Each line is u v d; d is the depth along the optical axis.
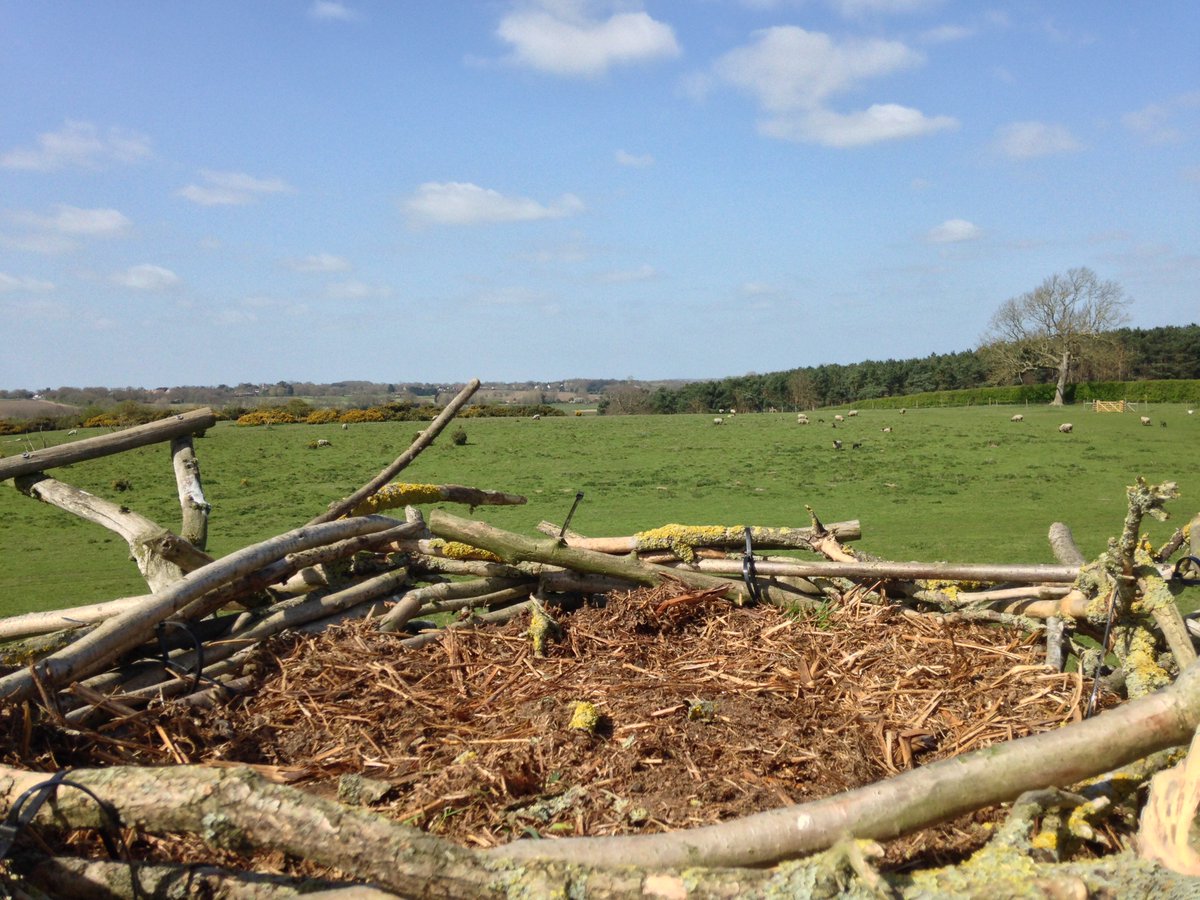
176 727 3.47
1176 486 3.09
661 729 3.41
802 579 5.19
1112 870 2.08
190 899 2.20
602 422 51.44
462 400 5.69
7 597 15.31
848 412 60.94
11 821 2.23
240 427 46.62
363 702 3.84
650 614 4.66
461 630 4.65
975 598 4.88
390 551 5.23
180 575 4.84
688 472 34.56
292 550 4.44
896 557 19.20
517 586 5.33
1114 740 2.23
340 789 3.02
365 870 2.02
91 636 3.56
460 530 5.07
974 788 2.18
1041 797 2.26
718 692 3.79
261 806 2.10
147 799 2.19
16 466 5.40
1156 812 2.21
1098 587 3.51
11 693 3.20
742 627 4.63
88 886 2.27
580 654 4.33
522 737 3.44
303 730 3.64
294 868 2.51
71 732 3.18
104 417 42.53
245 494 28.80
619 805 2.91
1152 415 54.06
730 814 2.84
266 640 4.37
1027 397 77.25
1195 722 2.26
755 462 37.00
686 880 1.98
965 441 42.34
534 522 23.84
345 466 34.53
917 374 91.19
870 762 3.20
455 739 3.49
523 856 2.05
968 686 3.78
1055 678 3.77
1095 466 35.25
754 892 1.95
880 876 1.94
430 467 35.22
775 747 3.27
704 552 5.31
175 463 5.88
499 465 36.12
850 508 27.09
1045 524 23.58
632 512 26.19
